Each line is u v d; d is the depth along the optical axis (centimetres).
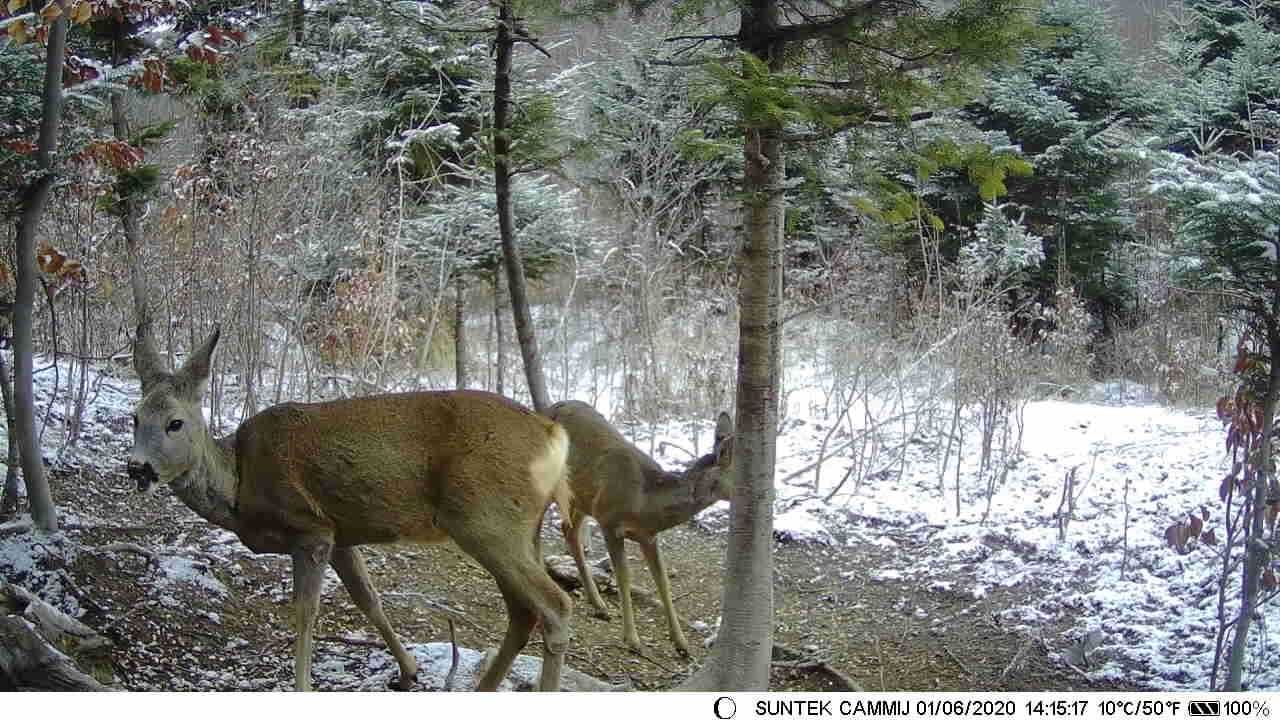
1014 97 1018
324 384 734
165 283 665
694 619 566
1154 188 478
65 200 608
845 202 483
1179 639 531
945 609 575
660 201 890
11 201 521
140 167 629
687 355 855
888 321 912
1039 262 976
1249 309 477
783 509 674
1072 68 1060
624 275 955
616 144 776
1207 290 516
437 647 496
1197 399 855
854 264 909
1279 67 1036
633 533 538
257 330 685
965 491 688
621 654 532
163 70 559
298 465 442
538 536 455
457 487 441
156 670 469
